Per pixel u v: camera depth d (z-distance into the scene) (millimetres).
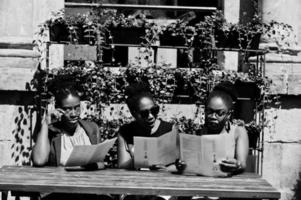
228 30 7168
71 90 6098
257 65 7383
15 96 7215
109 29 7090
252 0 8008
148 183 5098
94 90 7090
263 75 7305
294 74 7434
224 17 7844
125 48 8250
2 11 7281
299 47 7555
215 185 5070
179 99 7508
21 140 7230
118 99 7141
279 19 7520
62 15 7418
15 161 7227
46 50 7242
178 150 5793
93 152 5512
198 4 8539
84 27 7020
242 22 8055
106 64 7375
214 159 5453
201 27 7121
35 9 7672
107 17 7195
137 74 7113
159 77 7133
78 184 4992
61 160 6027
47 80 7098
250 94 7285
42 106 7156
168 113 7543
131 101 6027
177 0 8609
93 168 5770
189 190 4906
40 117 7195
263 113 7285
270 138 7457
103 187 4934
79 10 8086
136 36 7145
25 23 7328
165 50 8195
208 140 5465
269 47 7430
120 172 5633
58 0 7820
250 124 7301
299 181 7516
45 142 5930
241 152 5793
